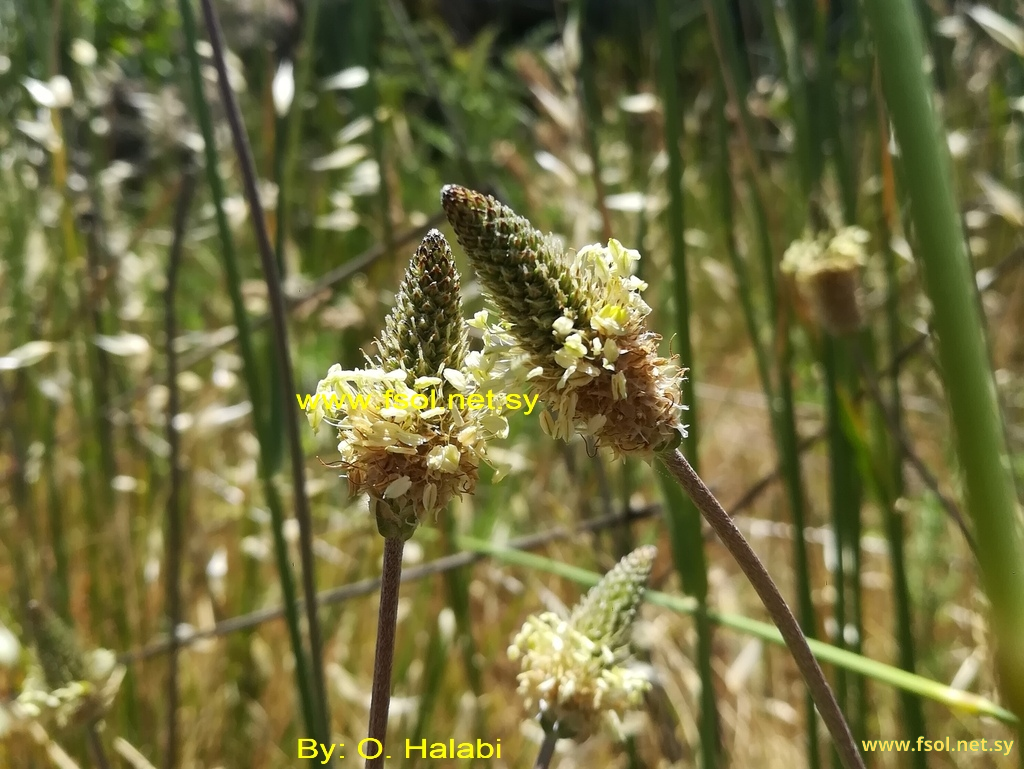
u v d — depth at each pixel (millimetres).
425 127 361
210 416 244
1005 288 322
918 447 323
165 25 282
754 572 89
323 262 315
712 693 170
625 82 402
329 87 232
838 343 206
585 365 83
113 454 235
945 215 73
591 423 85
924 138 73
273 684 250
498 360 84
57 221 240
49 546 253
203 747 237
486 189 232
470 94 350
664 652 261
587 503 260
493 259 81
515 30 707
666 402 86
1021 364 310
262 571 271
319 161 248
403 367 84
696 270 377
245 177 142
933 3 266
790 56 203
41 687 151
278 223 195
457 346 85
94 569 230
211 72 244
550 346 84
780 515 294
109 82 260
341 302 302
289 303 228
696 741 234
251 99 275
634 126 333
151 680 238
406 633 259
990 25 214
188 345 278
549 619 127
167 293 199
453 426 82
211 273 324
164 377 241
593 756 253
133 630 245
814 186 193
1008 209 201
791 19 202
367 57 243
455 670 252
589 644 120
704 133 369
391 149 286
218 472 294
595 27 507
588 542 251
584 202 255
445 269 83
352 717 246
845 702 182
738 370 359
